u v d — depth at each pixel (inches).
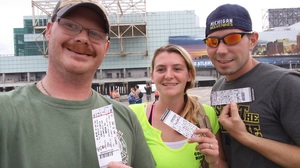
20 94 17.9
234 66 27.9
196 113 30.7
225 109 28.5
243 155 27.8
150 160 22.8
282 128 26.4
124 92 519.5
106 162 17.9
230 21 27.0
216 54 28.6
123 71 524.7
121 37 468.8
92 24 18.8
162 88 30.8
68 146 17.0
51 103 17.7
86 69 18.4
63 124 17.5
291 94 24.9
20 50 809.5
